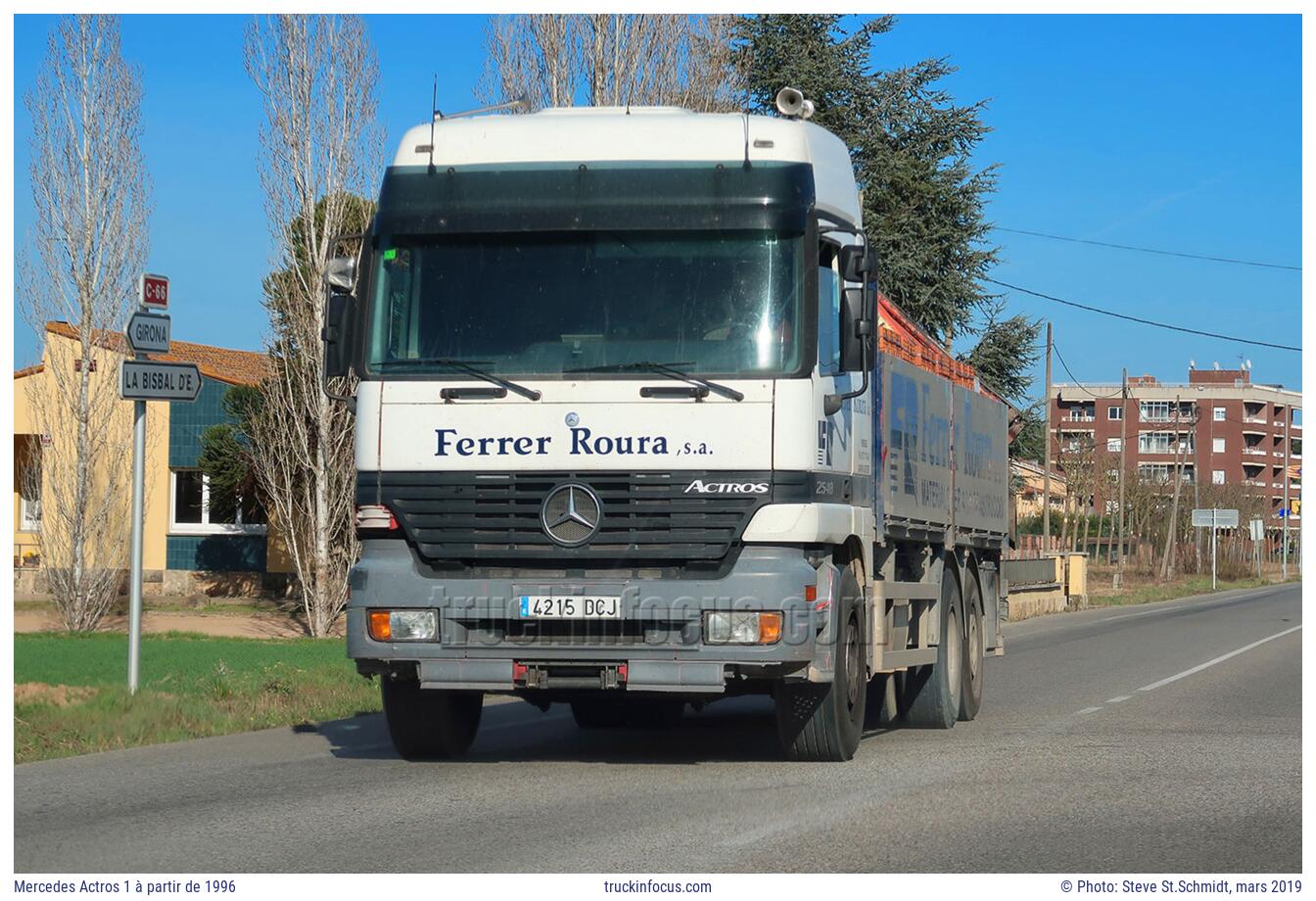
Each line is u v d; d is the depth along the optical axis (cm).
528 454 1010
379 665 1026
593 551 1001
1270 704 1591
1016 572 3616
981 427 1641
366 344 1042
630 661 998
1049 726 1395
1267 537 13088
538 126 1069
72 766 1073
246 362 4038
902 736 1320
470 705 1164
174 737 1248
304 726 1362
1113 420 15650
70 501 2745
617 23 2734
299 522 2711
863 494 1142
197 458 3366
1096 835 820
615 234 1035
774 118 1074
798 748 1102
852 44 3594
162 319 1344
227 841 791
